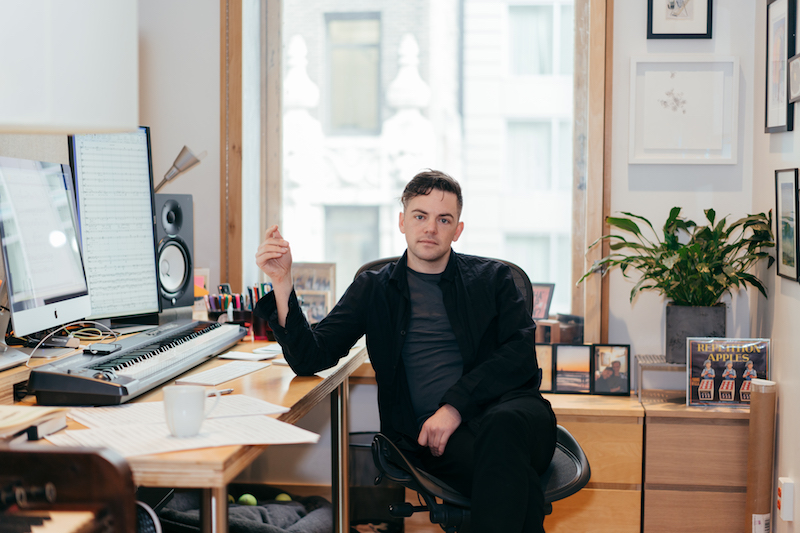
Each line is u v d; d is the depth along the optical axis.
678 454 2.15
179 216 2.15
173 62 2.63
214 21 2.60
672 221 2.23
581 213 2.55
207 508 0.99
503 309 1.71
